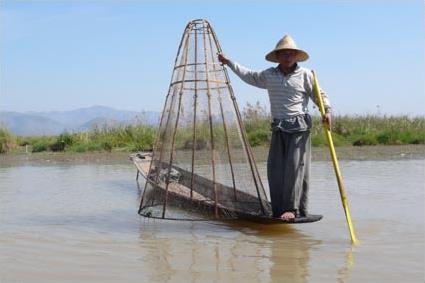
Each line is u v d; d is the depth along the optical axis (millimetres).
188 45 6719
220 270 4430
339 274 4285
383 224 6180
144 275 4305
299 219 5859
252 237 5621
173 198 6680
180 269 4465
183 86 6734
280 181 6121
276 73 6113
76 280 4188
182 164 6867
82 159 16266
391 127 20328
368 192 8578
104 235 5809
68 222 6559
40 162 15531
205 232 5898
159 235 5777
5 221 6645
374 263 4582
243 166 6629
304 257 4801
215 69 6699
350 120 20688
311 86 6105
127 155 17312
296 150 6020
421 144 18375
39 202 8172
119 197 8695
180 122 6781
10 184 10391
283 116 6066
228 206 6387
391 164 12898
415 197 8039
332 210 7086
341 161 13820
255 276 4262
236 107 6766
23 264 4648
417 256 4793
